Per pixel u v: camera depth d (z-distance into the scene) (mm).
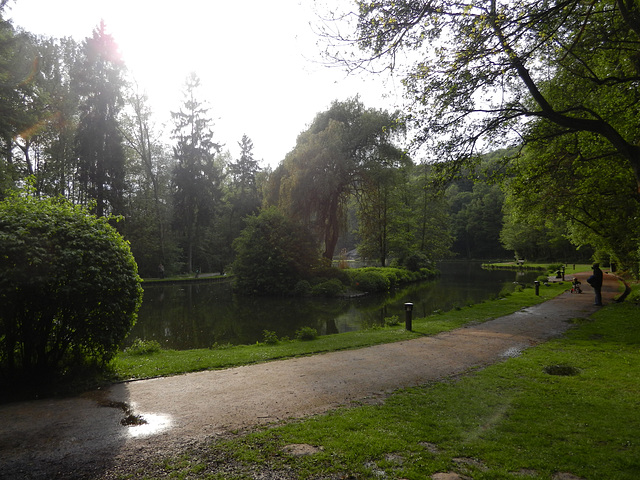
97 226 6352
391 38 6051
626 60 10125
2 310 4980
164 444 3926
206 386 5980
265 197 32125
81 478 3275
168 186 45875
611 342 8812
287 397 5449
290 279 26109
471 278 38812
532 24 5582
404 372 6801
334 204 30016
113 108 31266
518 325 11594
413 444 3854
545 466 3393
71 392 5562
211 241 45281
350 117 31078
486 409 4887
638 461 3420
